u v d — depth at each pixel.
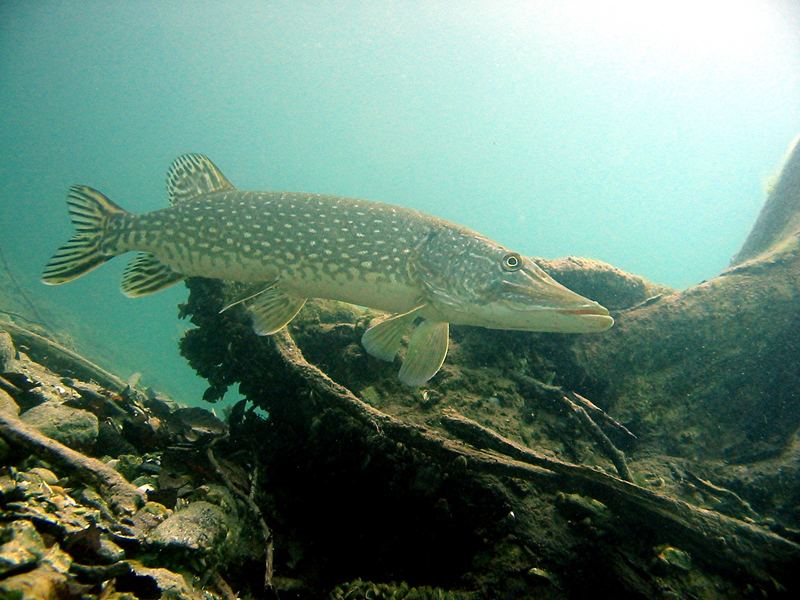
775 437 0.65
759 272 0.74
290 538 0.55
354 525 0.55
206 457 0.58
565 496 0.52
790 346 0.69
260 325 0.62
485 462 0.52
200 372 0.69
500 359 0.69
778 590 0.48
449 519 0.52
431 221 0.65
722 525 0.50
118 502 0.46
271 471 0.58
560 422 0.63
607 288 0.76
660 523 0.50
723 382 0.68
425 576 0.52
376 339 0.59
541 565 0.49
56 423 0.51
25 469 0.44
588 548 0.50
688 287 0.77
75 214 0.72
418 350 0.60
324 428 0.56
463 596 0.48
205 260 0.68
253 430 0.63
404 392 0.64
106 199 0.71
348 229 0.65
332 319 0.76
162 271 0.71
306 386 0.58
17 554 0.34
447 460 0.52
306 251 0.66
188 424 0.70
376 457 0.54
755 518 0.56
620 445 0.65
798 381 0.67
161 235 0.69
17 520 0.38
